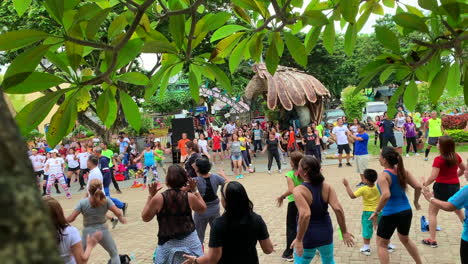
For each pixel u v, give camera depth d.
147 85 1.87
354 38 2.33
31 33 1.38
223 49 2.11
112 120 1.96
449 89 2.21
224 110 44.59
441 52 2.24
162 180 15.71
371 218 4.54
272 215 8.41
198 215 5.33
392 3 2.40
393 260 5.34
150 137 21.09
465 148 16.88
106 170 10.38
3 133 0.45
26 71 1.41
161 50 1.83
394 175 4.41
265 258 5.80
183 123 18.73
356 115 32.72
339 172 13.54
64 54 1.66
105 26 8.43
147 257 6.46
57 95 1.54
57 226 3.24
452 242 5.82
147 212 3.89
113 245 4.93
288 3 1.87
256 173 15.34
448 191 5.37
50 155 13.55
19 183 0.44
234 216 3.14
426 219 7.09
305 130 20.00
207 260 3.20
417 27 1.92
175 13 1.80
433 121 14.04
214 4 10.12
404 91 2.20
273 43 2.00
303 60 1.92
